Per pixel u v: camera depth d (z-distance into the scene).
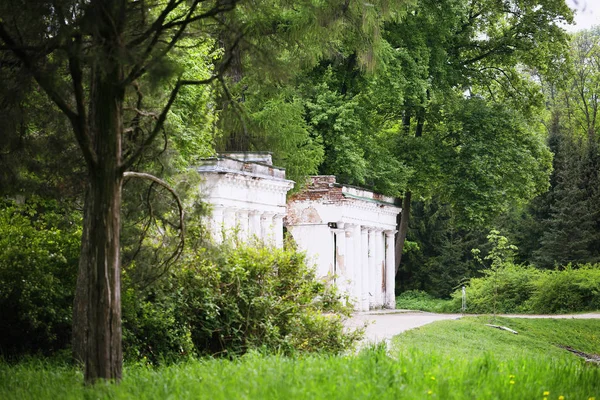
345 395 13.83
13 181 23.72
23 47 18.00
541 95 79.25
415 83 68.25
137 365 23.42
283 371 16.62
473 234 97.81
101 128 18.14
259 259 30.11
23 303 24.64
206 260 27.89
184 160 35.66
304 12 19.56
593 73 109.81
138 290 24.80
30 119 23.20
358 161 66.94
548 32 75.75
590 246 92.44
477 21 77.00
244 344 28.67
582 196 93.25
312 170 59.31
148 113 21.39
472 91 81.94
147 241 24.83
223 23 19.31
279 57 20.22
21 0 18.53
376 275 72.00
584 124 111.69
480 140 73.25
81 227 26.78
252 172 51.66
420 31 70.38
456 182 72.69
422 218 98.50
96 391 16.22
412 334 41.12
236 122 21.52
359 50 20.69
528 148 75.56
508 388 15.69
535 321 57.50
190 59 36.38
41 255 25.36
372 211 69.75
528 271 78.38
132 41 17.88
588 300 73.25
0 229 26.22
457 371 16.91
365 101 69.31
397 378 15.62
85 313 22.42
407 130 76.69
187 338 27.08
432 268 96.50
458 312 77.19
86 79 22.47
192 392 15.03
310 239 64.50
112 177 18.14
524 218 96.94
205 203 25.81
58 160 23.61
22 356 24.44
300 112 54.25
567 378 17.70
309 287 30.77
